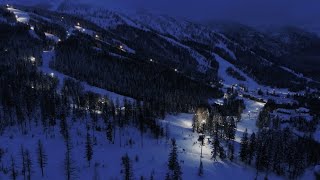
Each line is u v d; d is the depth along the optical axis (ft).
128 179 378.12
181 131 565.53
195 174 422.41
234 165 461.37
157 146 486.79
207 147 505.66
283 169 466.29
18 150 422.41
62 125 456.86
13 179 368.89
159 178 401.49
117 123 527.40
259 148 463.01
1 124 460.14
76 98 560.61
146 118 552.82
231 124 558.15
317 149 504.84
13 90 520.01
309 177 457.27
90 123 517.96
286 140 513.45
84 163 418.72
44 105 489.26
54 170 397.39
